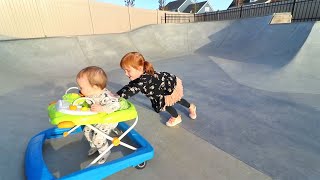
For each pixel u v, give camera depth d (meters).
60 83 5.13
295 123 2.79
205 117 3.06
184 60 8.41
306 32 6.71
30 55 6.39
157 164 1.96
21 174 1.75
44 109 3.32
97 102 1.71
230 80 5.12
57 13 9.69
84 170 1.54
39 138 2.00
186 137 2.48
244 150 2.21
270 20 9.16
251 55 7.94
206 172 1.86
